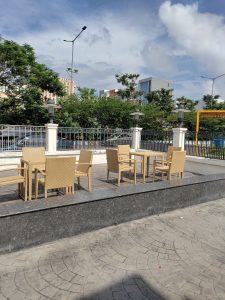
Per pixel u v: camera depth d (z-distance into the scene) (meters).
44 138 9.48
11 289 2.57
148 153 7.30
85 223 3.74
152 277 2.86
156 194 4.51
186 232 3.99
